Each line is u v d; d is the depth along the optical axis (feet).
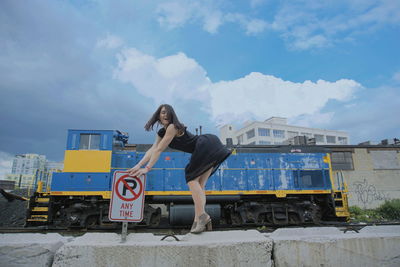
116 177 7.28
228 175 34.37
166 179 32.86
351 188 57.88
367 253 6.97
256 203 33.50
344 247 6.87
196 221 7.34
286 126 221.25
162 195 32.01
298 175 35.50
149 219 31.17
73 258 5.90
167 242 6.51
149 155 7.54
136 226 31.07
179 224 30.55
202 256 6.16
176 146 7.48
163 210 45.44
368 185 58.18
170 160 33.63
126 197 7.18
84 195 30.45
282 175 35.50
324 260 6.70
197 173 7.25
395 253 7.13
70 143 31.60
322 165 36.58
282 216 33.53
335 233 7.90
